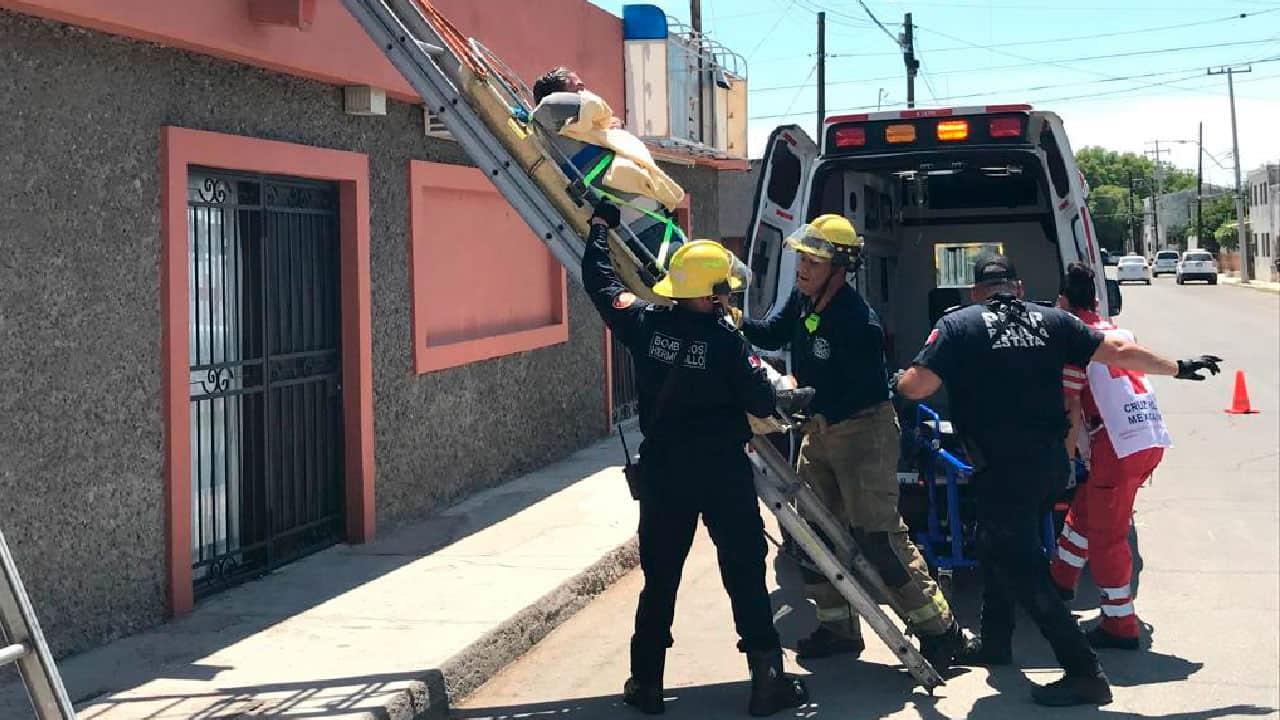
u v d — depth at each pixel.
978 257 5.79
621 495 9.54
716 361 5.11
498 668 6.05
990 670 5.91
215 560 6.80
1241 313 38.12
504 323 10.42
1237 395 15.28
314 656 5.69
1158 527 8.82
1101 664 5.93
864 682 5.78
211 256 6.76
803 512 5.71
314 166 7.43
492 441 9.99
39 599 5.53
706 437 5.20
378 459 8.23
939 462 6.81
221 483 6.89
